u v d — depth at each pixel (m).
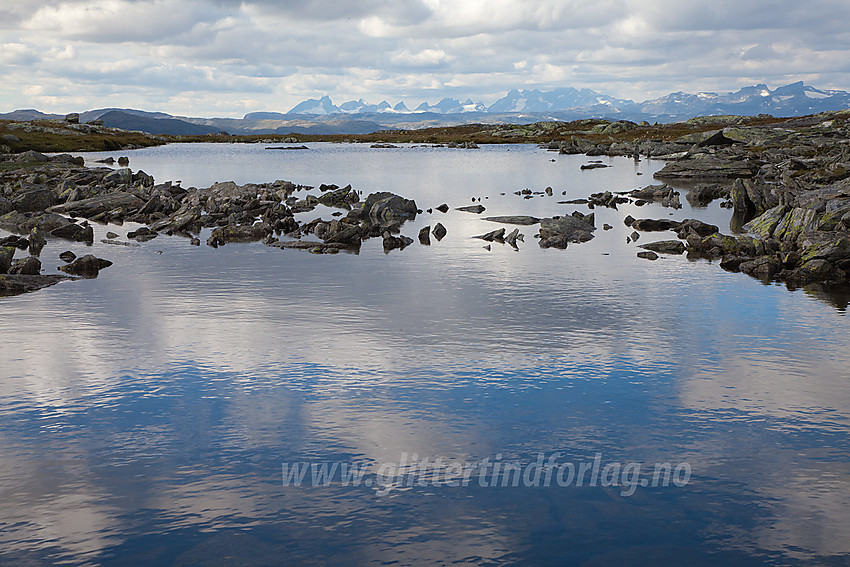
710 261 32.81
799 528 10.34
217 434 13.53
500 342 19.47
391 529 10.32
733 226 44.06
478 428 13.82
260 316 22.33
